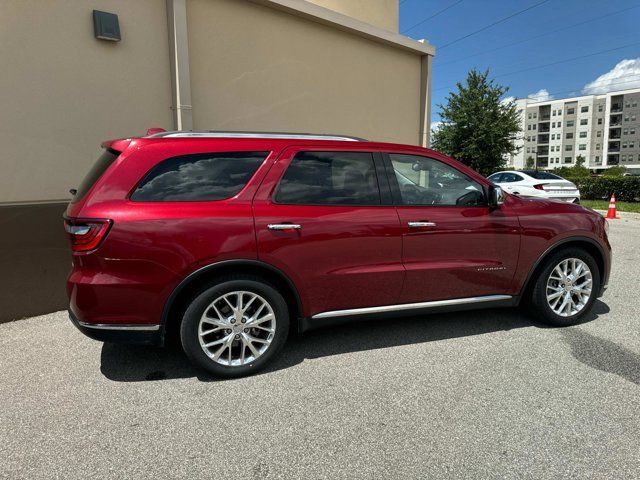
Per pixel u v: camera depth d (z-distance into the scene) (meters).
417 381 3.24
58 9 4.77
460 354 3.68
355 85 8.19
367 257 3.53
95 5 5.02
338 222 3.43
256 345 3.42
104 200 2.99
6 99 4.54
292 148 3.46
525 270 4.04
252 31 6.51
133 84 5.39
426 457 2.41
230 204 3.20
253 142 3.39
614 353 3.67
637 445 2.49
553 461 2.37
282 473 2.30
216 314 3.27
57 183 4.92
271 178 3.34
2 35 4.46
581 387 3.12
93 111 5.11
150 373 3.43
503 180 14.55
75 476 2.29
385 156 3.73
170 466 2.36
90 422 2.77
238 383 3.25
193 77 5.92
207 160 3.25
